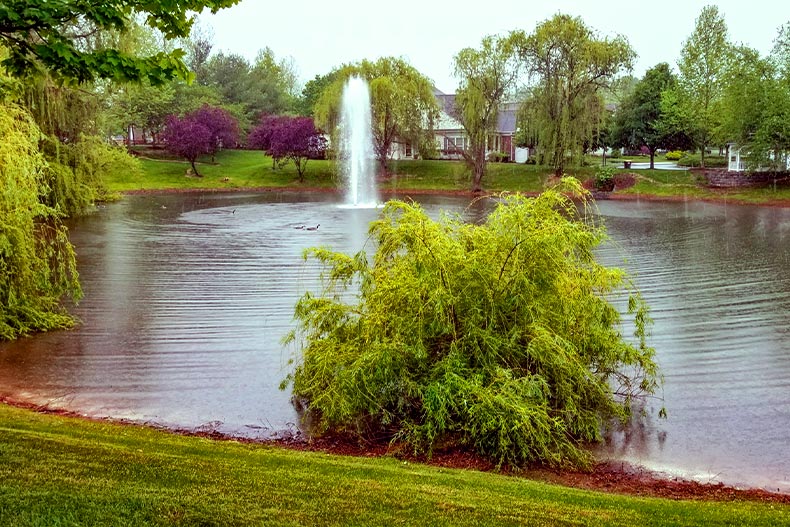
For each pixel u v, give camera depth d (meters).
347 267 6.44
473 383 5.27
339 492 3.82
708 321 9.59
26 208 8.86
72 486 3.66
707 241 17.89
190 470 4.02
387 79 38.06
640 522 3.64
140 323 9.41
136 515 3.35
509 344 5.57
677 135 39.88
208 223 21.77
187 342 8.48
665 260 14.88
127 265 14.08
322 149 42.25
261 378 7.15
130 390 6.77
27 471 3.85
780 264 14.27
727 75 31.84
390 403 5.81
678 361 7.79
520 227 5.70
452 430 5.53
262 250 16.12
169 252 15.81
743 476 4.99
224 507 3.50
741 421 6.04
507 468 5.00
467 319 5.65
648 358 6.42
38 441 4.41
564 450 5.26
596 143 40.69
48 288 9.23
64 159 20.70
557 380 5.59
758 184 32.53
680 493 4.65
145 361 7.71
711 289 11.79
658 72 41.28
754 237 18.64
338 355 5.81
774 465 5.18
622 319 9.70
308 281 12.41
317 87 64.50
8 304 8.69
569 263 6.04
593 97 34.75
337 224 21.52
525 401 5.24
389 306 5.79
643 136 40.59
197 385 6.93
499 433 5.07
